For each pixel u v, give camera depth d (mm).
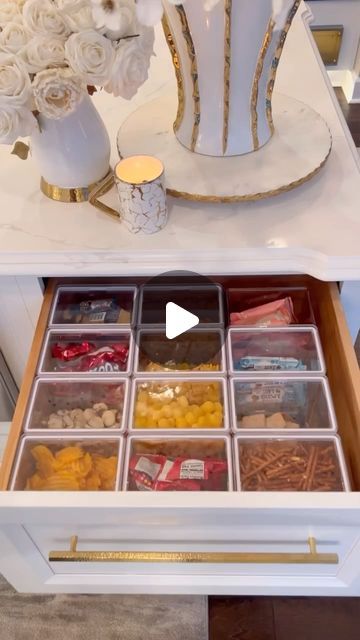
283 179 892
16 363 1151
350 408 820
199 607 1037
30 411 849
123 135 995
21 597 1060
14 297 976
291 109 1037
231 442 828
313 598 1042
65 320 991
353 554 821
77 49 674
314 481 804
